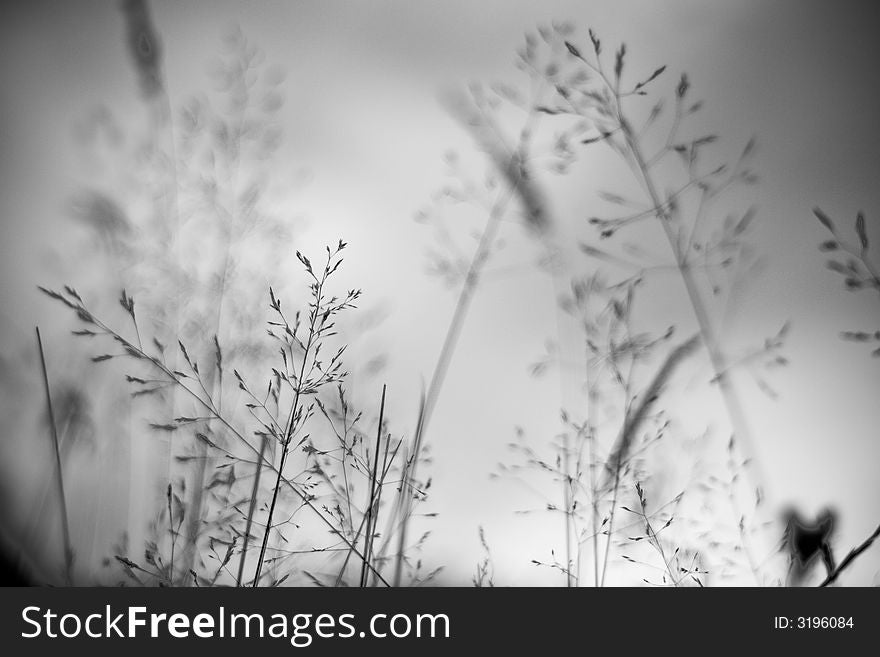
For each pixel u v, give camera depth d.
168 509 1.01
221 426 1.04
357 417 0.99
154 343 1.03
